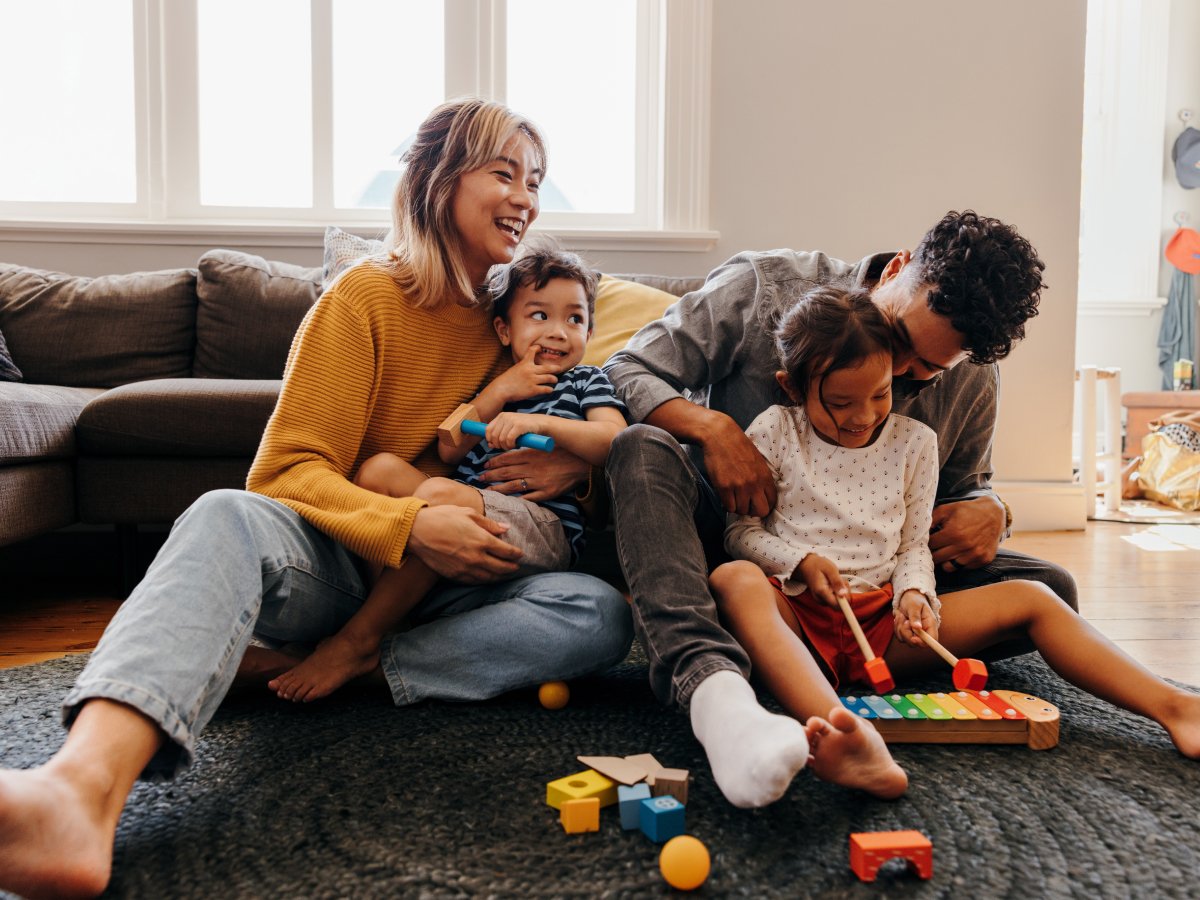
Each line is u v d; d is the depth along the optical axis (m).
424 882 0.72
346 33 2.62
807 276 1.35
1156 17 4.11
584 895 0.71
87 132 2.59
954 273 1.06
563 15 2.71
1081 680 1.05
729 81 2.63
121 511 1.83
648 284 2.25
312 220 2.61
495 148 1.22
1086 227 4.27
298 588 1.03
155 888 0.71
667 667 0.95
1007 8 2.70
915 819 0.83
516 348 1.30
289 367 1.18
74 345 2.18
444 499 1.13
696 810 0.84
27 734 1.04
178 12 2.52
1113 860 0.77
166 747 0.78
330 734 1.03
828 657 1.11
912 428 1.22
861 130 2.68
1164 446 3.50
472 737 1.03
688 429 1.21
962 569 1.29
